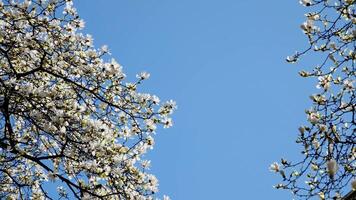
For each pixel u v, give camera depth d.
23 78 9.73
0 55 9.58
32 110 8.58
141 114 9.80
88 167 8.02
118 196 8.52
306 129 6.18
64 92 9.59
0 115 9.06
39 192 9.52
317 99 6.86
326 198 6.24
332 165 3.58
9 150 7.87
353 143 5.95
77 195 7.78
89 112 9.55
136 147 9.34
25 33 9.20
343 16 7.20
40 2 9.50
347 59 7.11
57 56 9.70
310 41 7.35
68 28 9.84
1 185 9.48
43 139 9.21
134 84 9.80
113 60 9.65
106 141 8.84
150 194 8.88
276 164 6.58
